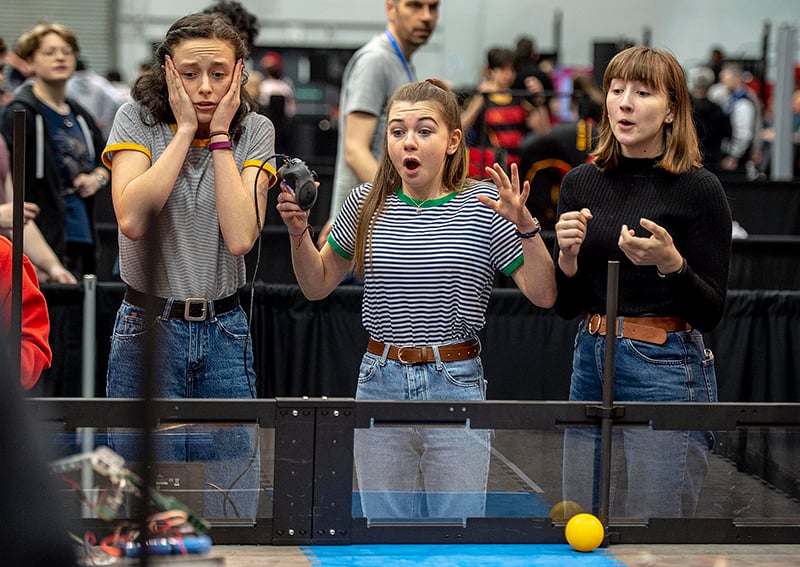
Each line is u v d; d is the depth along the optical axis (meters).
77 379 5.80
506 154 9.89
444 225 3.88
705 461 3.35
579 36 21.16
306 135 15.54
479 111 10.50
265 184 4.21
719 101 16.61
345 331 6.14
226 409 3.20
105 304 5.81
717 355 6.32
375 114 5.95
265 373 6.13
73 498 2.94
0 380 1.30
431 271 3.84
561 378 6.19
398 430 3.26
